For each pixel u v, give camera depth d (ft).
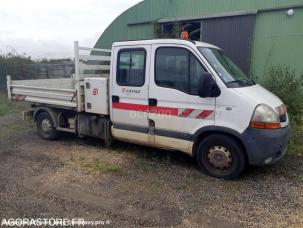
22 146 22.34
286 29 35.50
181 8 41.47
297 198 13.88
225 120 15.51
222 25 39.01
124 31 46.14
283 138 15.33
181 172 17.08
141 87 17.83
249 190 14.76
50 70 48.55
